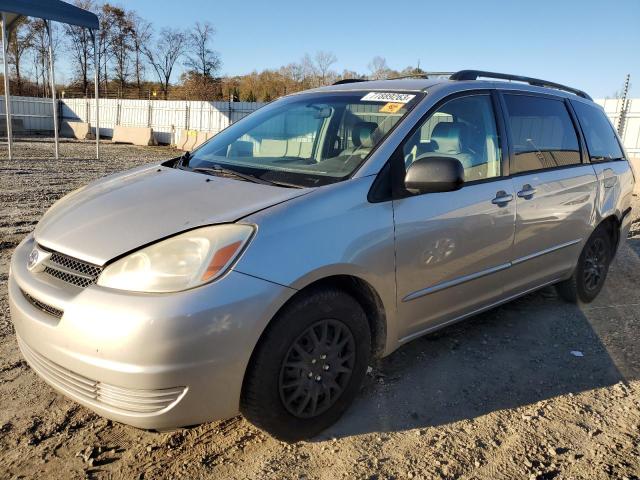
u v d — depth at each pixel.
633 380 3.42
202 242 2.33
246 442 2.70
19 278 2.61
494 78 3.96
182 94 52.91
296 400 2.58
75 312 2.25
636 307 4.69
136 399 2.19
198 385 2.23
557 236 4.07
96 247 2.42
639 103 14.59
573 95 4.71
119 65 57.25
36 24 45.91
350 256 2.62
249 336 2.30
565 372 3.50
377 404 3.05
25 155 17.02
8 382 3.16
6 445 2.61
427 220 3.01
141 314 2.15
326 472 2.49
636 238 7.48
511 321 4.29
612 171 4.72
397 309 2.96
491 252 3.47
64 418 2.84
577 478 2.49
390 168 2.94
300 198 2.62
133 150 22.83
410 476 2.48
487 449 2.69
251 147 3.54
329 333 2.67
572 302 4.69
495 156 3.59
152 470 2.48
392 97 3.38
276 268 2.37
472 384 3.31
